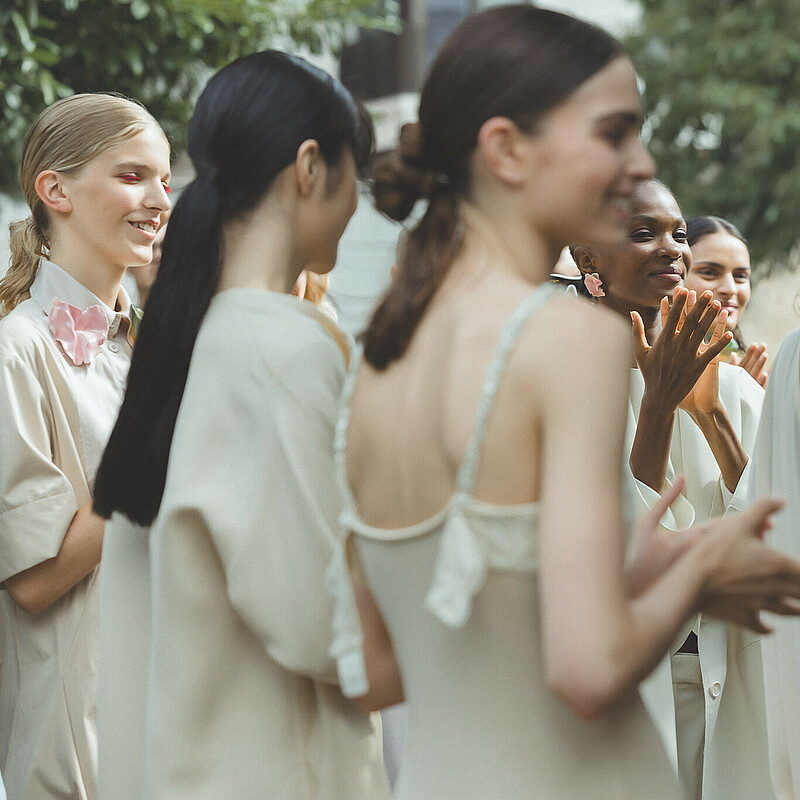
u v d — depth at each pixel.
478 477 1.25
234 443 1.71
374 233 7.00
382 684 1.52
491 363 1.24
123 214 2.71
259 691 1.73
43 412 2.61
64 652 2.56
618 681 1.13
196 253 1.81
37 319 2.70
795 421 2.26
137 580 1.97
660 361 2.44
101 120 2.70
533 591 1.25
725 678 2.65
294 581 1.65
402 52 11.93
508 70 1.31
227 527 1.67
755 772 2.62
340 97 1.84
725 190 11.98
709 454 2.76
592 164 1.30
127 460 1.87
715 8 12.80
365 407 1.39
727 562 1.22
